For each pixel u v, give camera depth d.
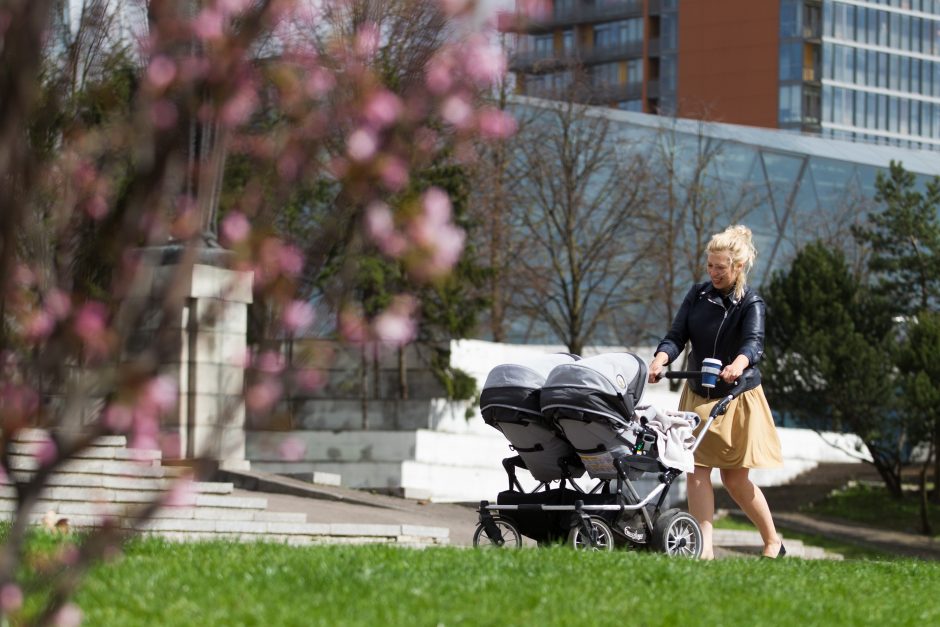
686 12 133.12
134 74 6.57
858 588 9.57
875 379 38.66
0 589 4.71
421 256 5.30
